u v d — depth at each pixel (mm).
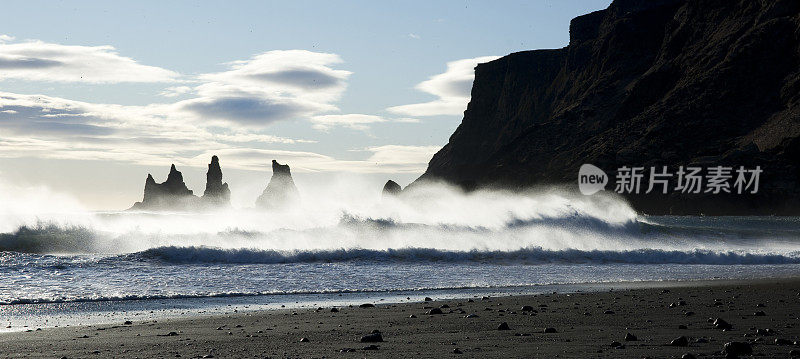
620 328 12125
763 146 172250
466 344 10336
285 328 12977
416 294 20797
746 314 14211
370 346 10125
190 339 11570
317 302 18781
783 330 11461
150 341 11383
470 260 32438
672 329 11875
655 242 41625
